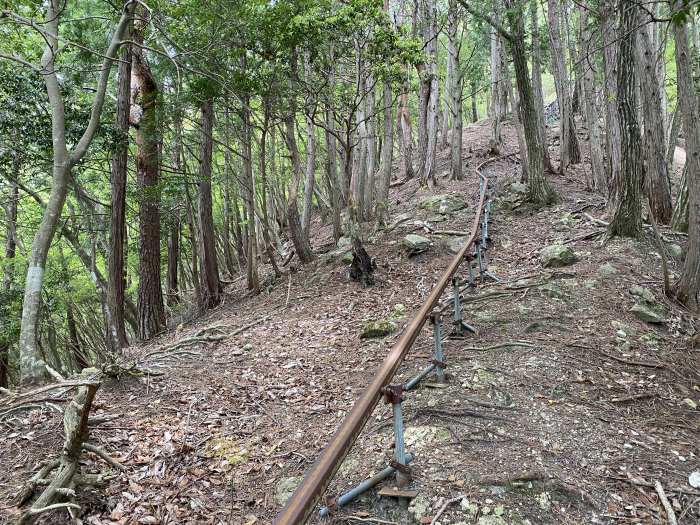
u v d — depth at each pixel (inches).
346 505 118.9
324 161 740.0
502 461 128.0
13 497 132.2
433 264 366.9
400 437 118.0
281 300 368.8
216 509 133.0
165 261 783.1
